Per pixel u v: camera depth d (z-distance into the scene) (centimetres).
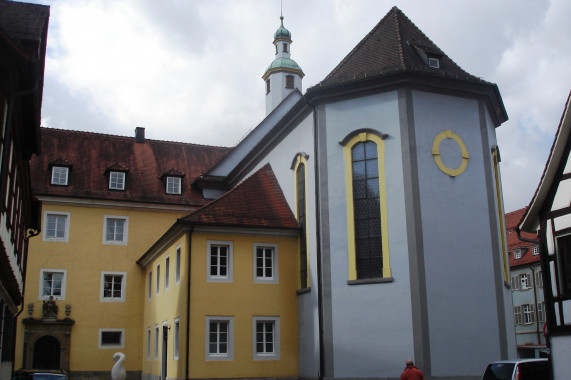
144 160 4022
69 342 3362
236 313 2480
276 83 4275
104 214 3612
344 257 2325
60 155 3809
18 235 2038
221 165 3822
